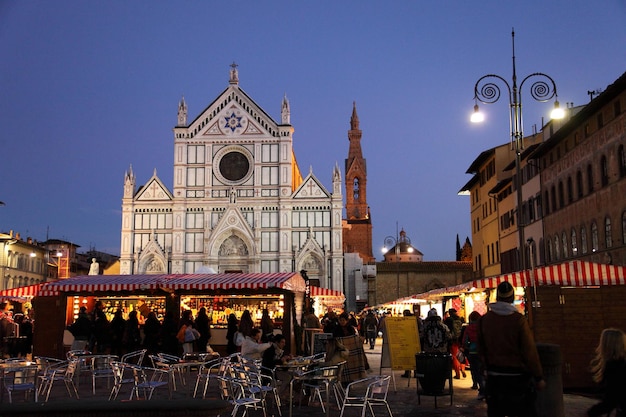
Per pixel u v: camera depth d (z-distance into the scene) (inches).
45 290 1325.0
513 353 424.8
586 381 927.0
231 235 3398.1
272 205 3410.4
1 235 3395.7
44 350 1316.4
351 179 5826.8
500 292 445.1
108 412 441.1
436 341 892.0
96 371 845.8
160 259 3356.3
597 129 1649.9
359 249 5054.1
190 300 1444.4
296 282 1440.7
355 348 800.3
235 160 3464.6
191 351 1173.1
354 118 5954.7
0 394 818.2
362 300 3425.2
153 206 3417.8
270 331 1241.4
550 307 950.4
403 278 3457.2
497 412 425.7
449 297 1721.2
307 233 3373.5
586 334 940.6
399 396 862.5
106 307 1443.2
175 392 914.1
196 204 3422.7
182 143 3472.0
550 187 2031.3
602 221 1617.9
